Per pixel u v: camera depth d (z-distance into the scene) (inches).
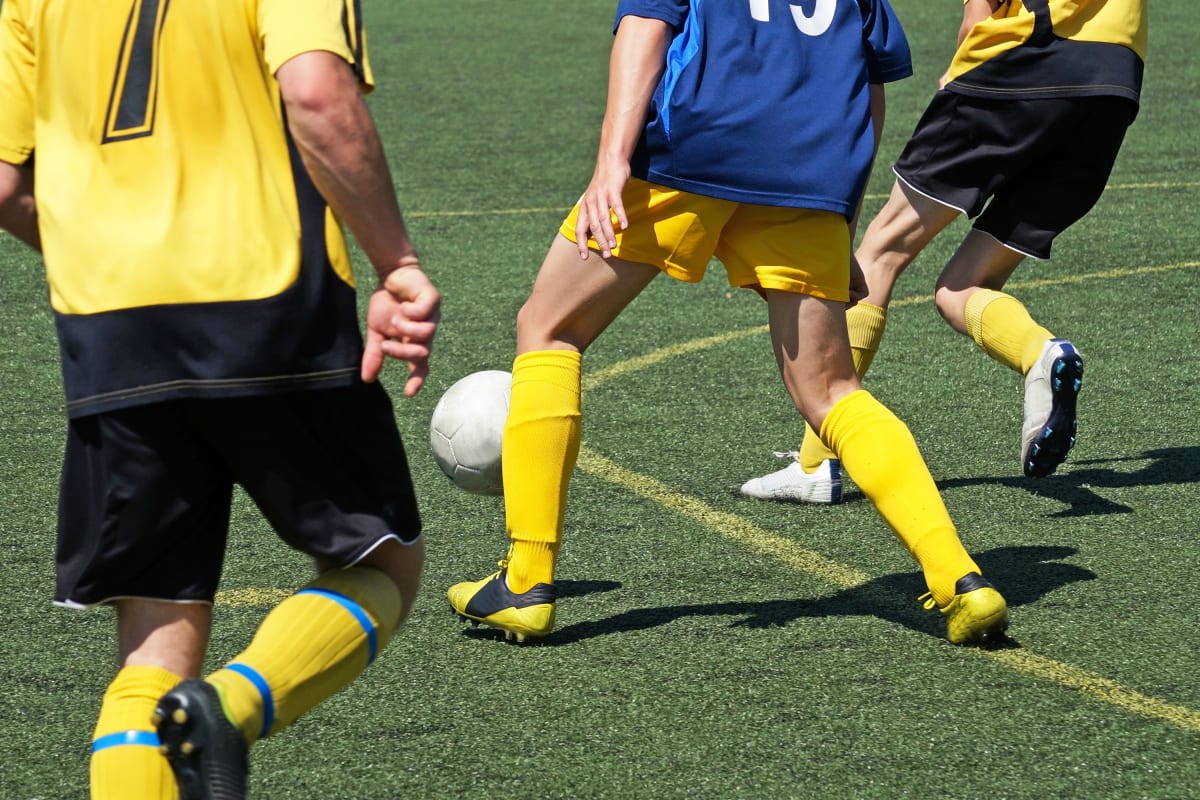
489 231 636.7
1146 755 221.3
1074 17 324.5
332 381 166.6
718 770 217.2
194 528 173.9
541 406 259.8
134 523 168.6
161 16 164.9
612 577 300.2
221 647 265.1
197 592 174.6
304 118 157.1
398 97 971.3
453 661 258.2
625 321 511.2
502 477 274.4
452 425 288.0
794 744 225.5
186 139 164.4
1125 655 258.5
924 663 255.4
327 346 166.6
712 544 319.0
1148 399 425.1
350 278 169.6
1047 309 519.8
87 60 167.2
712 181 246.8
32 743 226.1
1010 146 328.8
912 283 565.9
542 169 759.7
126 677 171.9
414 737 228.1
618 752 223.1
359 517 172.6
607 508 341.1
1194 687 245.4
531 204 685.9
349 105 157.6
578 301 258.8
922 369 454.3
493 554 313.9
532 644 265.0
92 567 171.2
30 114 174.4
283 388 164.4
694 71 245.4
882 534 325.4
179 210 163.9
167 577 173.6
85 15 167.3
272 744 225.5
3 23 175.0
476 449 285.4
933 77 1008.2
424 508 343.6
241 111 163.9
